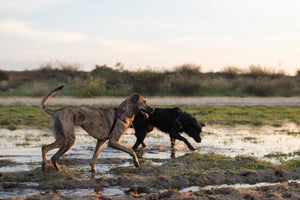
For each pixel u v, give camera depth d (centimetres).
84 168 759
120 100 2444
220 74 3603
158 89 2903
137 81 2955
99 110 708
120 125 720
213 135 1244
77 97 2638
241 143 1087
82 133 1301
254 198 518
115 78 3006
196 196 532
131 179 639
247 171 695
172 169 729
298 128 1440
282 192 552
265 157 877
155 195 539
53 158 671
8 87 2895
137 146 993
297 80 3475
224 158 838
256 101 2520
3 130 1327
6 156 859
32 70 3331
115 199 525
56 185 605
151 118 998
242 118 1723
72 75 3266
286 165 766
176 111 1005
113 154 912
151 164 771
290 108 2147
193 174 672
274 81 3228
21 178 645
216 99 2609
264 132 1321
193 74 3531
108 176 693
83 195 533
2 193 563
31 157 852
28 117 1689
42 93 2705
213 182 655
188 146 975
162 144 1085
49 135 1207
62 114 663
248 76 3559
